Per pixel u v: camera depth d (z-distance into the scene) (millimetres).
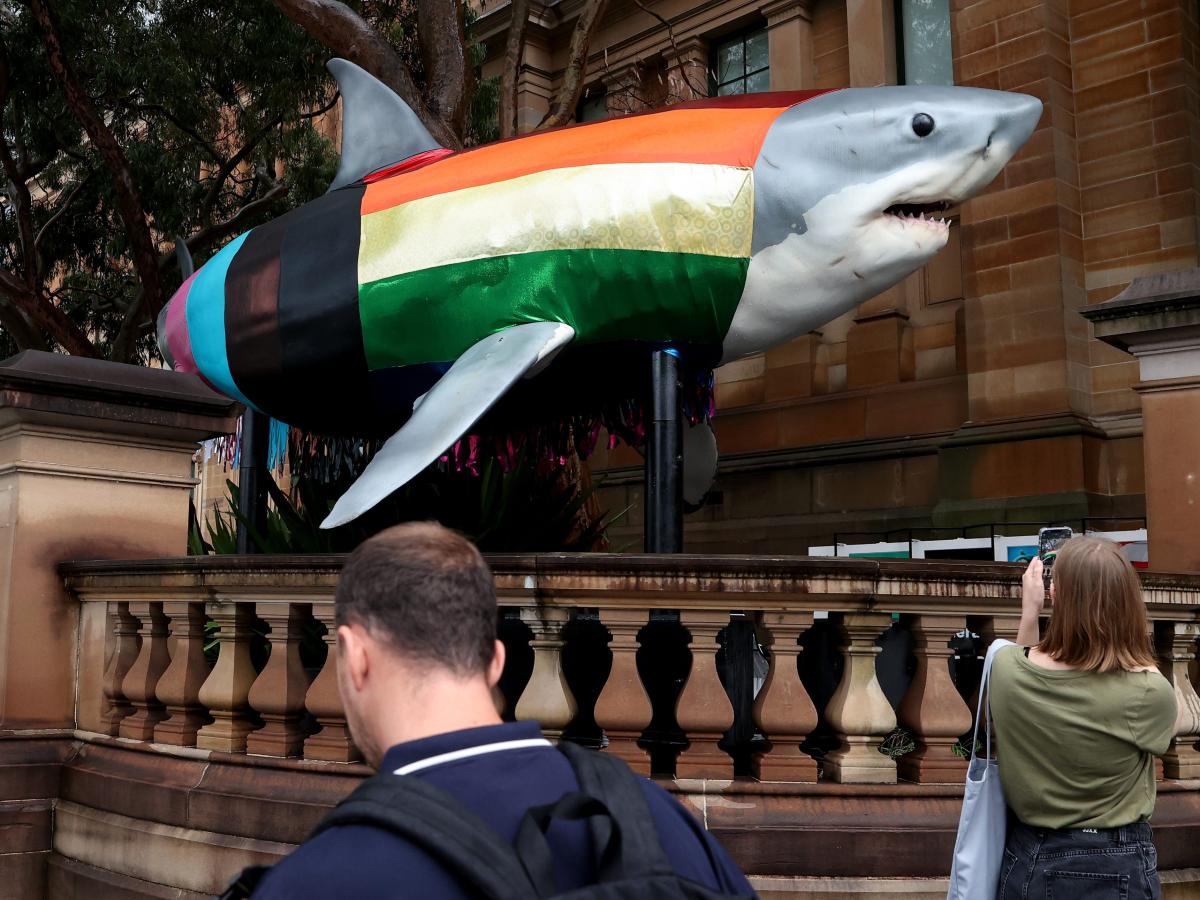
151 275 12055
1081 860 2414
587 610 3883
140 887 4082
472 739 1240
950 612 3740
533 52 16672
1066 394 11172
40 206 16219
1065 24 11953
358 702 1328
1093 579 2436
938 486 11891
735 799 3576
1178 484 5262
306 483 6922
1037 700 2457
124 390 5117
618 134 4980
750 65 15250
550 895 1080
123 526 5250
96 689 4914
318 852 1112
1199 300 5105
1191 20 11398
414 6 12797
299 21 8820
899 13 13719
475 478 6715
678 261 4684
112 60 13367
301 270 5316
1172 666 4102
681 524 4789
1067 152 11688
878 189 4621
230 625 4273
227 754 4137
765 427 14000
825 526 12961
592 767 1271
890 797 3590
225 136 17125
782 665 3689
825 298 4828
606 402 5305
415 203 5156
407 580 1305
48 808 4711
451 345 4980
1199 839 3773
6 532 5031
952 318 12688
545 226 4773
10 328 14492
